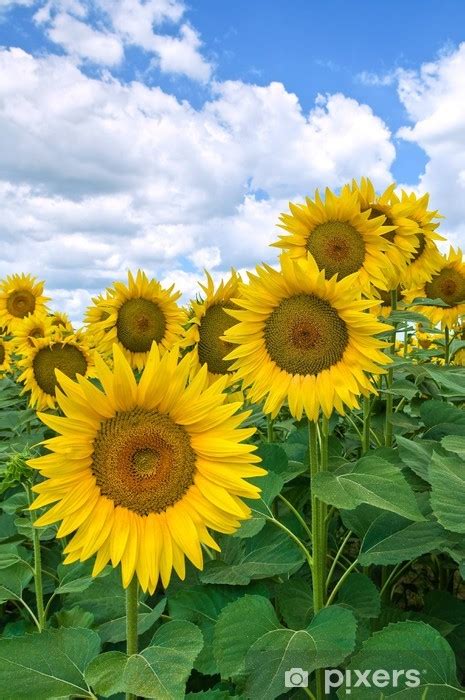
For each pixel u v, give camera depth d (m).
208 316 1.24
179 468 0.64
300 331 0.82
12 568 0.93
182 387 0.63
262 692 0.64
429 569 1.36
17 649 0.67
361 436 1.16
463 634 0.94
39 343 1.76
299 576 1.03
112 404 0.62
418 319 1.10
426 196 1.32
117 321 1.72
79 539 0.62
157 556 0.63
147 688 0.57
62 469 0.61
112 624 0.84
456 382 0.89
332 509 0.85
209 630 0.81
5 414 1.70
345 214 1.11
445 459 0.80
